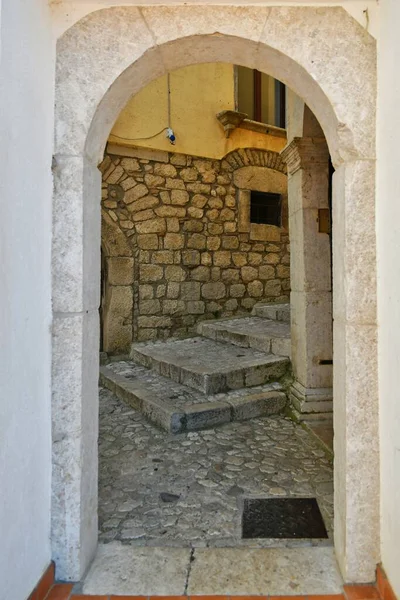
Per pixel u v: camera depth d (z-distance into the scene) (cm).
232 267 646
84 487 167
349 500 161
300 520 211
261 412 371
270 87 702
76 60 162
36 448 147
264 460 282
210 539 195
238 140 643
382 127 156
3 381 122
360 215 161
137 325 571
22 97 134
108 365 524
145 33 164
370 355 161
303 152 354
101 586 160
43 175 153
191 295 611
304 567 172
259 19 164
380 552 160
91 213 174
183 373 423
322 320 361
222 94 626
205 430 338
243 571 169
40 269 151
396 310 144
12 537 128
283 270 696
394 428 146
